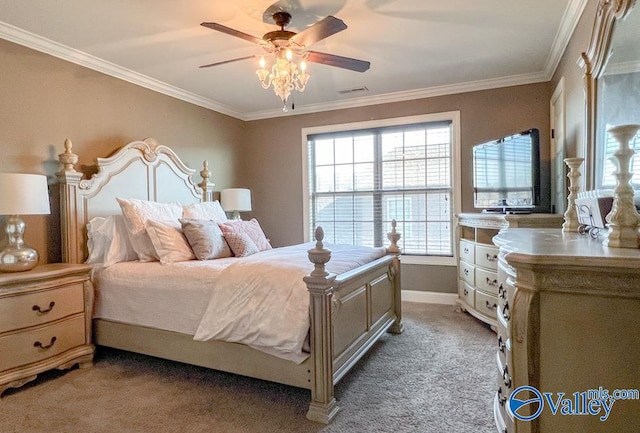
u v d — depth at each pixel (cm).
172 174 400
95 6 243
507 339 147
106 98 345
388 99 455
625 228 124
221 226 319
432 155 447
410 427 191
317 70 365
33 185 248
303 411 208
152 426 195
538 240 157
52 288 254
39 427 194
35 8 244
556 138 353
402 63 353
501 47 319
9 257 245
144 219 306
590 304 111
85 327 276
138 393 231
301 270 218
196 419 201
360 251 308
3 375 227
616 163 127
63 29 275
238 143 523
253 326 211
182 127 430
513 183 346
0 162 270
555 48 319
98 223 312
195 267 252
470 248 366
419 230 457
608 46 183
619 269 104
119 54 321
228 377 254
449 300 435
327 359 200
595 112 206
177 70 359
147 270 267
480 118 418
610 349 110
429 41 305
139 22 265
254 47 309
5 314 229
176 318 247
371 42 305
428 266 447
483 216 339
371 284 279
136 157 360
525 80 395
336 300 215
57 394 231
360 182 484
